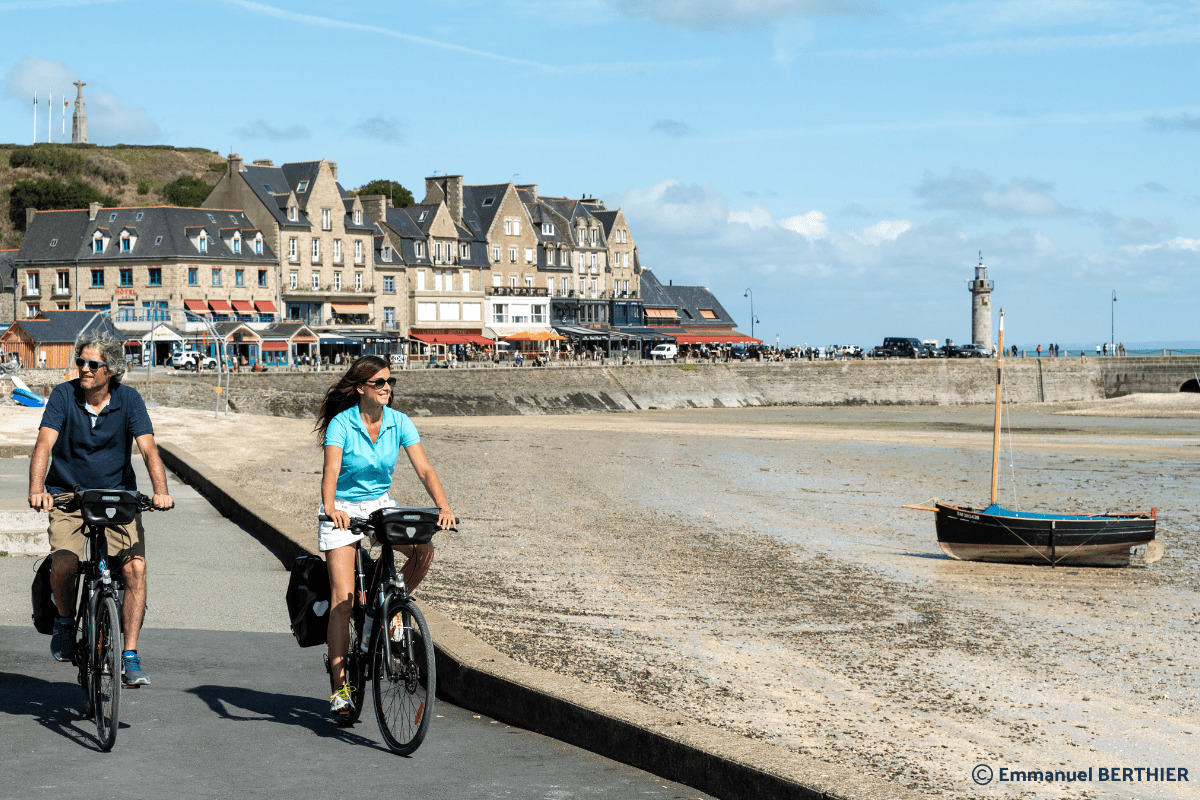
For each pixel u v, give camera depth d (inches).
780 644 447.5
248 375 3011.8
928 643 464.1
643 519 922.7
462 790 213.8
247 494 643.5
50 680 284.8
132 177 6402.6
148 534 566.6
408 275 4173.2
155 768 220.4
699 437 2272.4
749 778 206.5
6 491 690.8
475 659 282.5
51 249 3631.9
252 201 3740.2
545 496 1081.4
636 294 5132.9
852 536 864.3
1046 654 448.1
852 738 299.9
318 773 221.6
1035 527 735.1
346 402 257.4
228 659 318.7
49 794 202.4
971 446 2101.4
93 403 257.4
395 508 240.7
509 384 3545.8
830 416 3425.2
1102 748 306.7
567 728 249.1
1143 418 3331.7
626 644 426.6
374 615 247.8
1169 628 520.1
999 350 841.5
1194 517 1059.3
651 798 212.1
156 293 3489.2
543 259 4694.9
